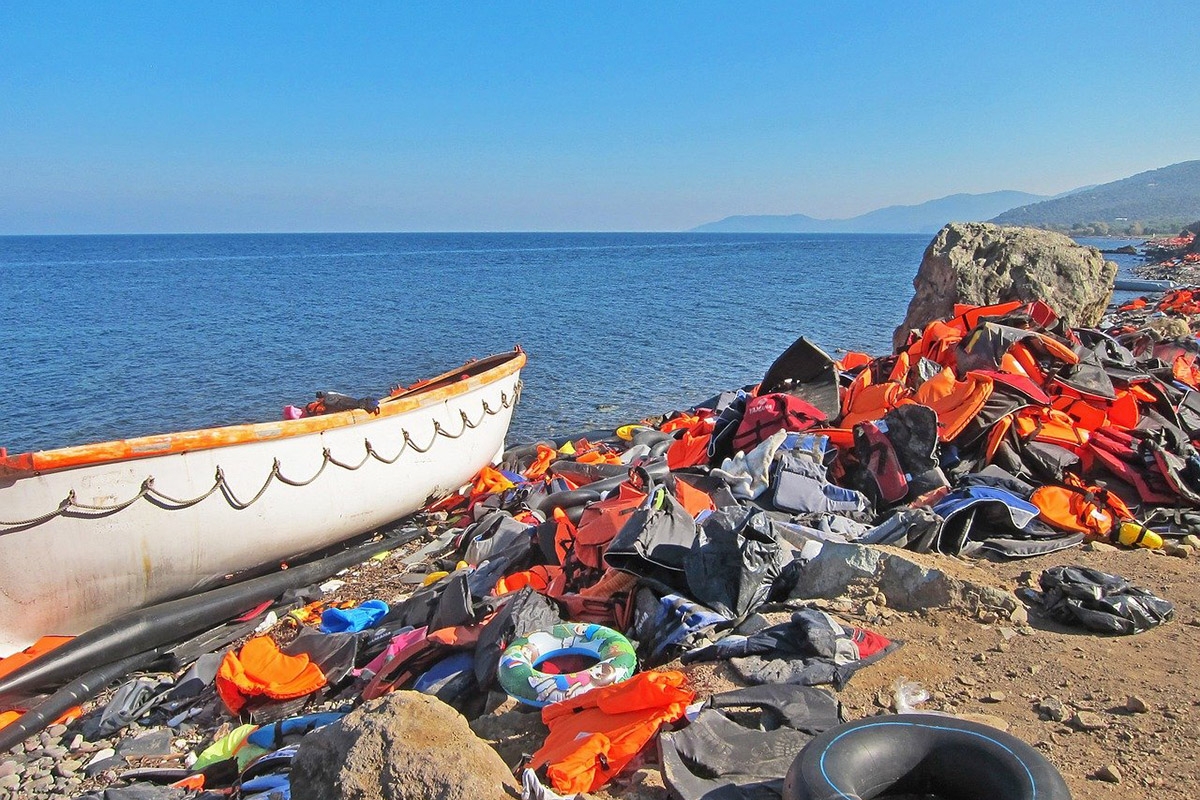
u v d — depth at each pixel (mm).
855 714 4582
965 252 16094
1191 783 3826
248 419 18141
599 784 4152
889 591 5910
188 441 8094
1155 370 9812
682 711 4414
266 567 9305
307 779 4055
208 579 8680
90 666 7234
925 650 5238
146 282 61094
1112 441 7984
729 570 5914
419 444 10781
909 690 4770
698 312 37500
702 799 3846
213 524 8422
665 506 6445
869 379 9547
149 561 8086
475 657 5617
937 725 3721
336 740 4027
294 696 6289
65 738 6648
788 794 3473
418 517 11461
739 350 26484
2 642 7578
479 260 100188
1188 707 4430
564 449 12805
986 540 6859
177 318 35906
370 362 24984
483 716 5082
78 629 7961
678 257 107250
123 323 33969
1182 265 59031
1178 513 7203
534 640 5414
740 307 39625
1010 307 10383
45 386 21328
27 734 6559
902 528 6652
